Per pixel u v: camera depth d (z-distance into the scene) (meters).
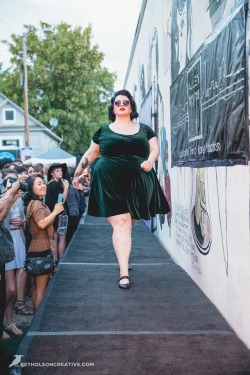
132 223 4.52
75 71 39.38
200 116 4.05
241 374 2.47
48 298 3.94
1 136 33.50
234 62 2.99
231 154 3.10
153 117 7.91
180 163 5.20
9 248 3.80
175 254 5.76
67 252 6.28
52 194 7.31
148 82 8.98
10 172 5.09
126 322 3.31
